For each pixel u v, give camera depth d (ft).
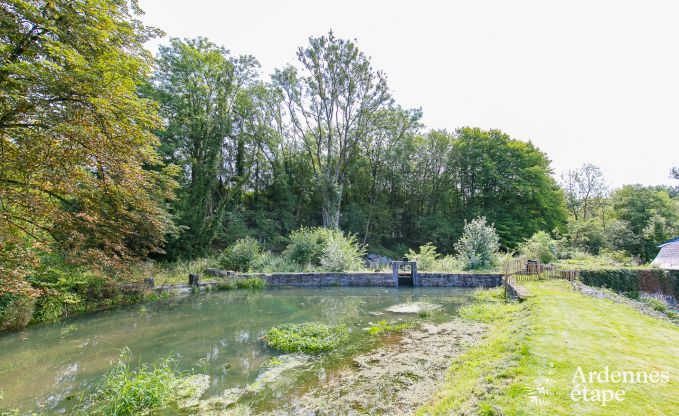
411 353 23.84
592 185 154.10
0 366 23.38
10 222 20.58
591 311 26.91
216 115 87.66
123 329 32.60
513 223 107.45
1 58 16.33
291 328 30.66
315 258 74.59
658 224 102.27
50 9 18.80
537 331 21.09
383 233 116.88
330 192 98.48
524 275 51.42
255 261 69.51
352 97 98.48
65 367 23.15
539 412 11.30
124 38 22.41
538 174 112.37
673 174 91.25
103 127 19.39
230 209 97.66
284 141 112.78
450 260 71.77
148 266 45.75
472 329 29.19
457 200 126.11
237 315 38.50
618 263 78.28
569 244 105.09
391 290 57.31
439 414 13.55
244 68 92.48
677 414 10.92
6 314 31.17
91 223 22.56
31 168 18.10
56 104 18.22
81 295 40.70
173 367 22.77
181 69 80.43
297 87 99.96
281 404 17.16
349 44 93.76
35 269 32.86
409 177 119.44
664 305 48.14
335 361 23.04
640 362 15.43
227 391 18.86
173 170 28.50
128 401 17.13
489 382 14.70
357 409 16.20
